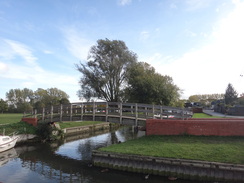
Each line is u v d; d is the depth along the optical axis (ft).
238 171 30.68
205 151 35.99
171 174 34.17
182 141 42.14
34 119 79.82
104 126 122.31
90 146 67.00
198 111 137.69
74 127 96.37
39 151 60.08
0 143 58.18
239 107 91.97
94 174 37.78
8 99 274.36
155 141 43.57
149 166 35.70
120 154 38.19
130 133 99.19
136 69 108.06
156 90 91.66
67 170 42.14
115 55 111.14
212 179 31.76
